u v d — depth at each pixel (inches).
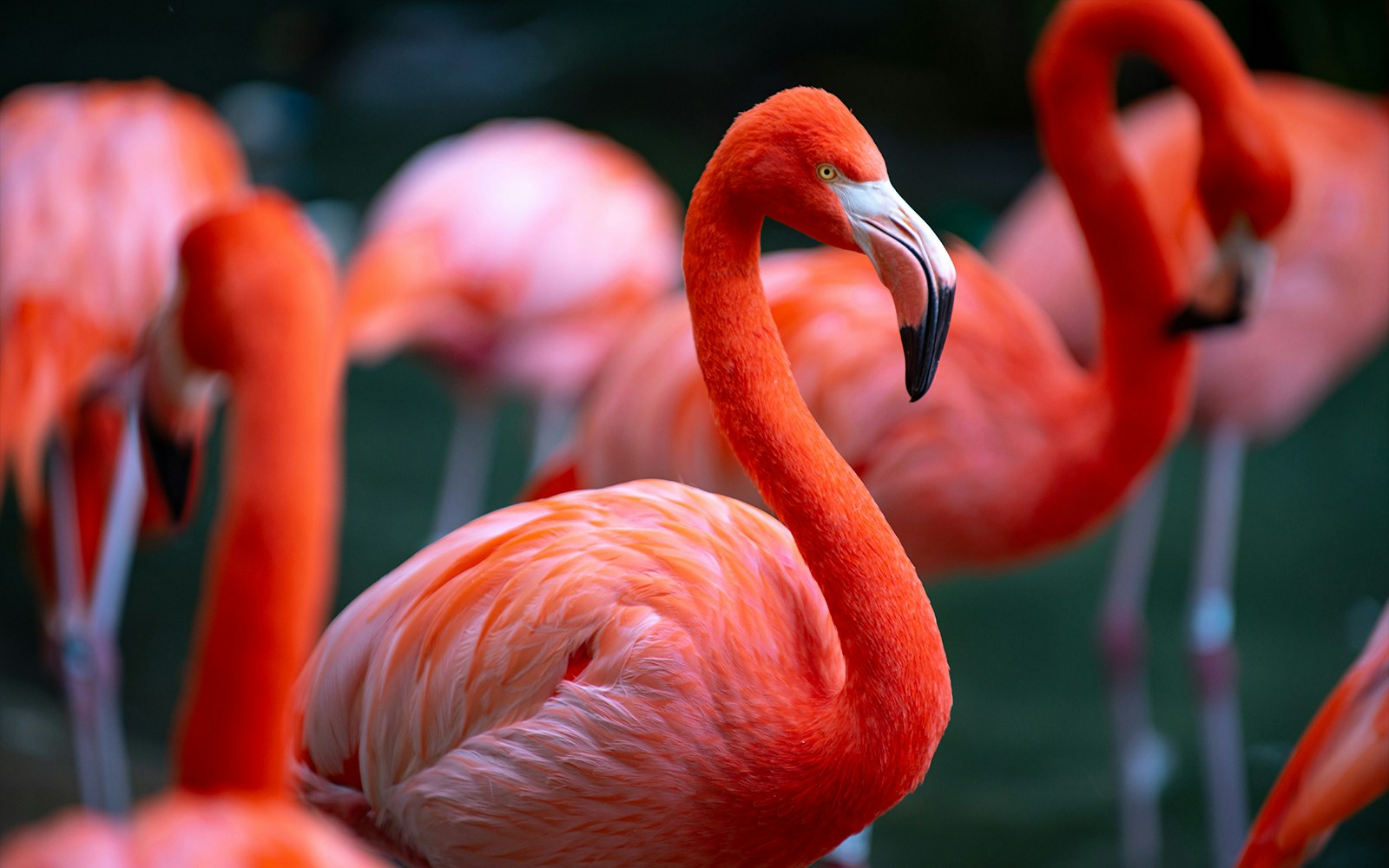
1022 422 216.4
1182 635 347.9
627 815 145.3
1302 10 568.1
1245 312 212.7
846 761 139.6
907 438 215.0
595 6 856.9
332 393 206.5
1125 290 213.9
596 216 370.6
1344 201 289.7
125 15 858.1
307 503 155.0
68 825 76.4
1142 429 214.7
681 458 220.8
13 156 279.9
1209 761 285.1
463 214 359.3
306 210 593.0
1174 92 647.8
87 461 289.7
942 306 132.2
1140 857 272.8
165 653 336.2
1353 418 447.2
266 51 805.9
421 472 422.6
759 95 741.9
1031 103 688.4
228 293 161.8
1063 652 341.7
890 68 743.1
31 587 360.5
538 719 143.9
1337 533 382.6
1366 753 149.6
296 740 159.8
